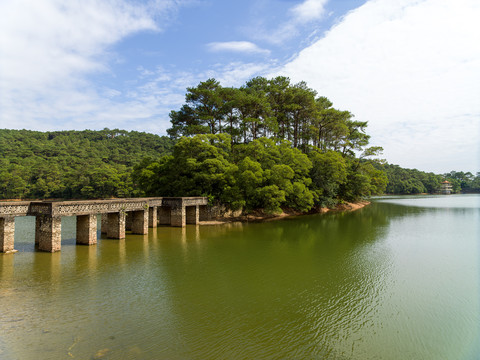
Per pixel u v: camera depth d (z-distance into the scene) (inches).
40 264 988.6
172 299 727.1
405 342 553.6
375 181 3838.6
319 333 579.8
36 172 4675.2
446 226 1950.1
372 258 1130.0
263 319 631.2
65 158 5561.0
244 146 2353.6
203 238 1481.3
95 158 5679.1
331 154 2694.4
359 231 1734.7
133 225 1572.3
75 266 977.5
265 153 2266.2
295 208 2699.3
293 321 625.3
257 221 2133.4
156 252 1185.4
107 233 1450.5
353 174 3189.0
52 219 1122.0
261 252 1207.6
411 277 917.8
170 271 947.3
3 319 607.5
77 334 553.3
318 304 713.0
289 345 533.6
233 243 1373.0
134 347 513.7
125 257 1103.0
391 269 995.9
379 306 708.7
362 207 3437.5
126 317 626.8
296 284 845.2
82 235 1284.4
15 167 4564.5
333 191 2805.1
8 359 472.1
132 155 6441.9
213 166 2023.9
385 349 529.3
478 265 1043.9
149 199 1610.5
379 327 608.4
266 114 2770.7
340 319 639.1
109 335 552.1
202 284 834.2
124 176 4507.9
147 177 2219.5
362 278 903.1
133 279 865.5
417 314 668.7
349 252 1219.9
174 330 576.4
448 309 695.1
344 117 3120.1
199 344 528.4
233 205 2037.4
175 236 1524.4
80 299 716.0
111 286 805.9
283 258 1118.4
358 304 717.3
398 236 1584.6
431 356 510.3
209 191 2075.5
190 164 1985.7
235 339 549.0
